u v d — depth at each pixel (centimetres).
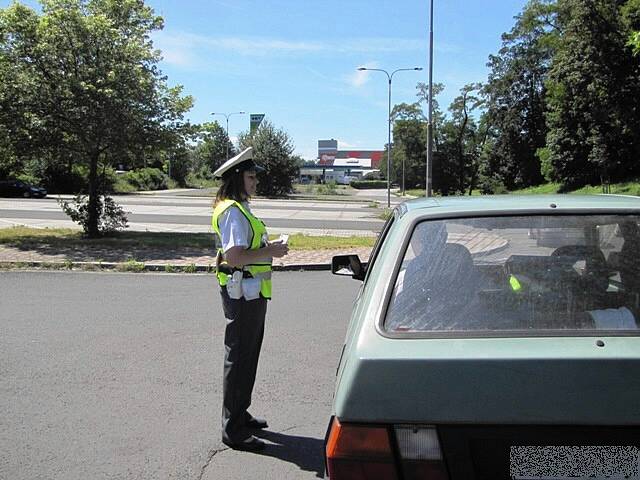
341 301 922
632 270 256
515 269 260
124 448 411
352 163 17462
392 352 217
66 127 1620
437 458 206
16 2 1588
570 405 204
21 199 4397
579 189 5659
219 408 482
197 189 7956
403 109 8756
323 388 530
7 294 963
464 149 8094
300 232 2189
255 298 407
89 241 1652
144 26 1808
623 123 4950
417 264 262
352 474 210
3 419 457
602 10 4816
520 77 7188
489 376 207
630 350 211
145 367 584
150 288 1030
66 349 643
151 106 1695
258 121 8006
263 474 377
